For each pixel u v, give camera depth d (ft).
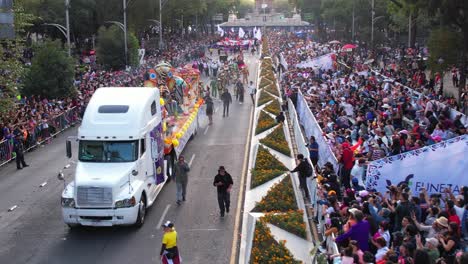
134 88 67.97
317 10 347.56
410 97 97.35
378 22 257.96
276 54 237.86
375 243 38.22
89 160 59.52
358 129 78.23
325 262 40.70
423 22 191.52
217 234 55.98
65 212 56.08
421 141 63.21
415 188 54.44
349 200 47.21
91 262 50.01
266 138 86.12
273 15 501.97
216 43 313.73
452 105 94.32
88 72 161.89
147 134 62.69
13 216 63.31
